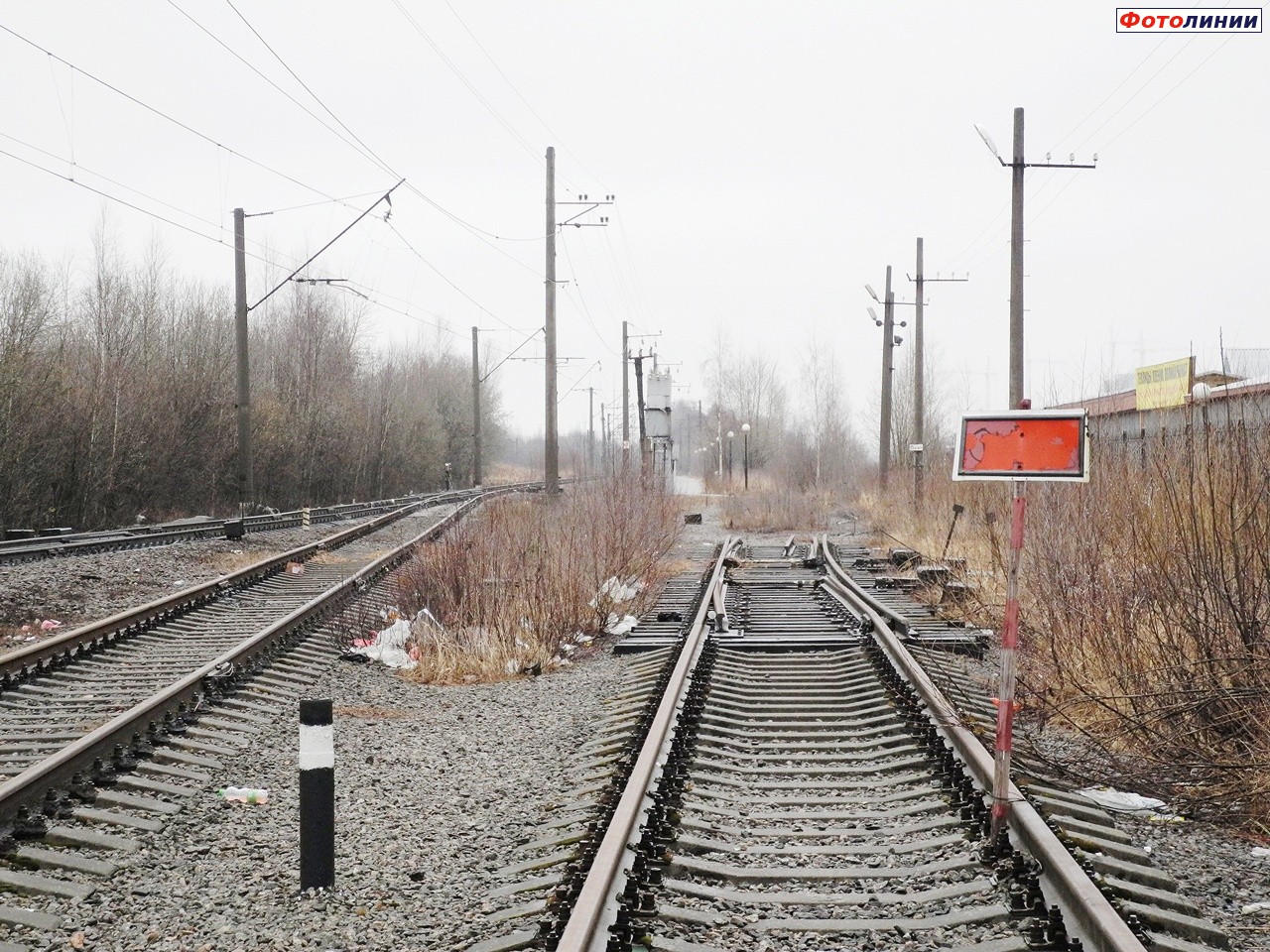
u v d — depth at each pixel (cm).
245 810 701
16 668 1080
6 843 599
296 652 1238
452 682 1202
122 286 4328
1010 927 493
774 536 3584
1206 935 485
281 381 5369
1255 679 749
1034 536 1133
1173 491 896
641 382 5159
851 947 480
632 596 1762
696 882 559
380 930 510
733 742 856
